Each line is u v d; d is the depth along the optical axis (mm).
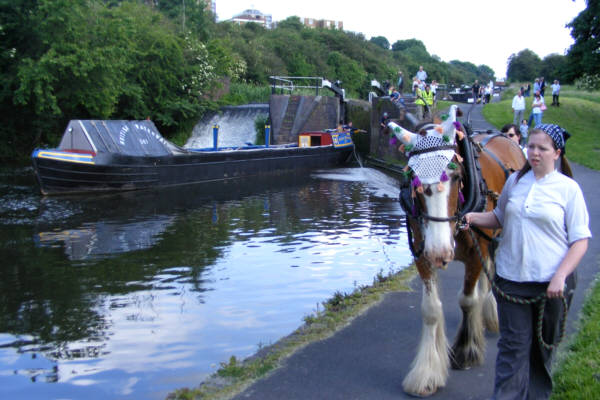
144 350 5816
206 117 38656
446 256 3564
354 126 32406
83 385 5074
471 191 4016
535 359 3473
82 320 6805
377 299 6234
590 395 3680
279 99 33531
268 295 7547
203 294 7695
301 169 25891
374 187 19422
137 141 20281
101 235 11805
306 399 4055
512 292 3406
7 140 30047
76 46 27172
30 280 8602
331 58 75625
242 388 4258
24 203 16297
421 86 23344
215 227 12508
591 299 5730
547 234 3303
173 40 35688
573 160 18078
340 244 10523
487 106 32312
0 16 26766
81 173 18125
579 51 28516
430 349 4121
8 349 5965
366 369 4527
